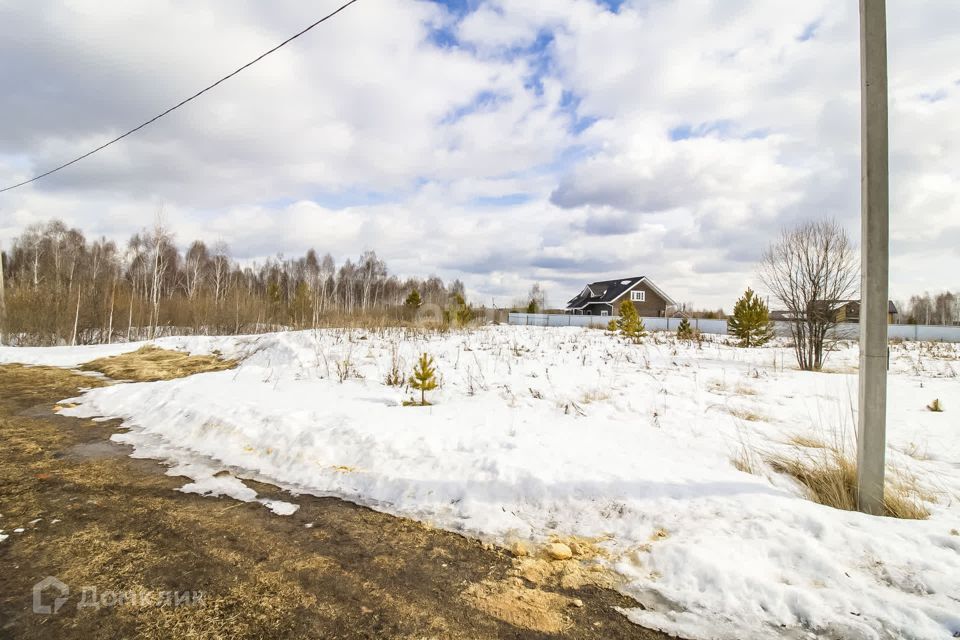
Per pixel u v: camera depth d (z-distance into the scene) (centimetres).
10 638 225
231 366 1318
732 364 1300
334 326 1844
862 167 373
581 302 5119
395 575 304
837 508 387
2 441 585
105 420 723
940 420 717
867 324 376
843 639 237
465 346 1459
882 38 364
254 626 243
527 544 348
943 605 253
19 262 4456
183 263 5044
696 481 418
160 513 388
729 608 267
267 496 437
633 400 796
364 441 544
